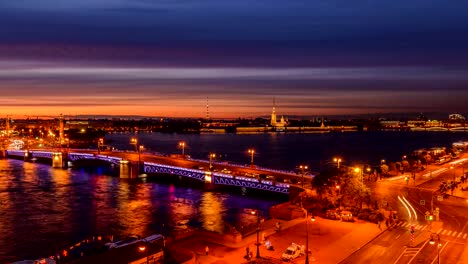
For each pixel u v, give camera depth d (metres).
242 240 105.69
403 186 179.75
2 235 146.75
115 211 182.12
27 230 152.75
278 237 108.06
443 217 128.25
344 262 92.00
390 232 112.56
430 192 166.50
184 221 166.00
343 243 103.50
